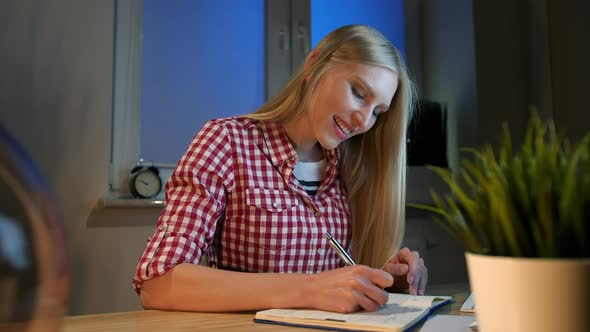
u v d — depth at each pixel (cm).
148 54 173
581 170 37
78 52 150
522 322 36
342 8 210
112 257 149
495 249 39
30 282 29
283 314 67
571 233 35
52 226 31
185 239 89
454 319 67
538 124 41
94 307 145
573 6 213
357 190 129
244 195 109
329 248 118
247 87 189
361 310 71
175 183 101
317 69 109
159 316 72
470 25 204
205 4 184
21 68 143
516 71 211
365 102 105
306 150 124
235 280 77
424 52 224
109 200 146
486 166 42
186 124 178
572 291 34
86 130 149
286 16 196
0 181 29
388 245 126
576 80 209
